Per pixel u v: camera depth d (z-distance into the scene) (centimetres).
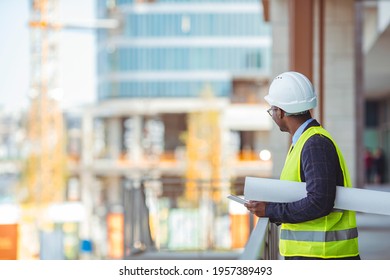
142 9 13362
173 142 13562
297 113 494
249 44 13175
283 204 471
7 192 12419
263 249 425
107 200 13238
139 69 13462
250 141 12812
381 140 5912
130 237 1631
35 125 11481
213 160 11119
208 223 1962
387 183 5300
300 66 1557
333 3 2472
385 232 1825
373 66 4109
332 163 464
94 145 13525
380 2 2917
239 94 13062
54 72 11781
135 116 13588
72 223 8538
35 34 11812
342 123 2491
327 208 460
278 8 2403
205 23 13300
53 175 11306
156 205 1803
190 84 13325
